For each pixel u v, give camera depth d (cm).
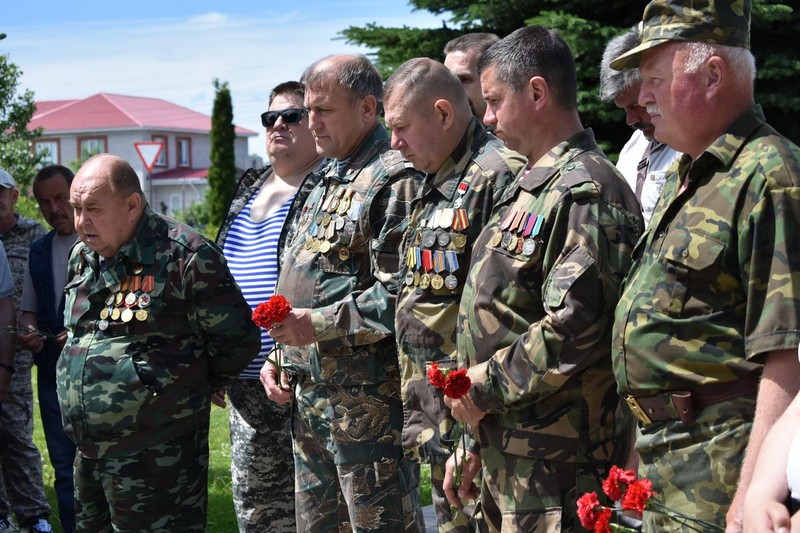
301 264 360
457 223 310
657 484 222
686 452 216
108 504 373
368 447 343
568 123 282
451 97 320
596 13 1109
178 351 361
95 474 363
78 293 370
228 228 436
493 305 275
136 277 359
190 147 5650
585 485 266
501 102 286
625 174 414
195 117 6078
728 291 212
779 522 177
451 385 267
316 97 355
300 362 357
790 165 206
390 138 364
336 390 346
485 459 282
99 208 351
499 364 267
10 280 488
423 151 318
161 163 5447
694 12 221
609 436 270
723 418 211
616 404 272
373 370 342
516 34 287
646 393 222
